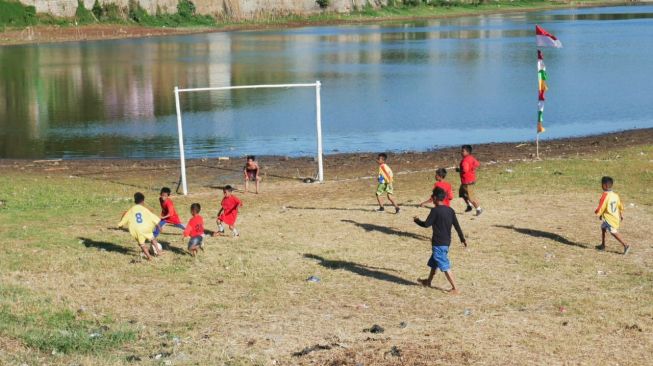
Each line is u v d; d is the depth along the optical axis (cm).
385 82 6388
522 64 7738
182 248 1730
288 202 2298
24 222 2028
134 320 1262
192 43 10606
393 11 17012
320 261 1614
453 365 1053
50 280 1475
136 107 5075
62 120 4572
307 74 6969
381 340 1152
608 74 6756
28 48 9762
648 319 1239
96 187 2691
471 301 1349
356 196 2367
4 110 4966
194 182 2817
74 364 1043
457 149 3578
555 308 1302
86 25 12081
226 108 5022
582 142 3681
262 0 14812
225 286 1446
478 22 15225
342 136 4022
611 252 1669
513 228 1872
